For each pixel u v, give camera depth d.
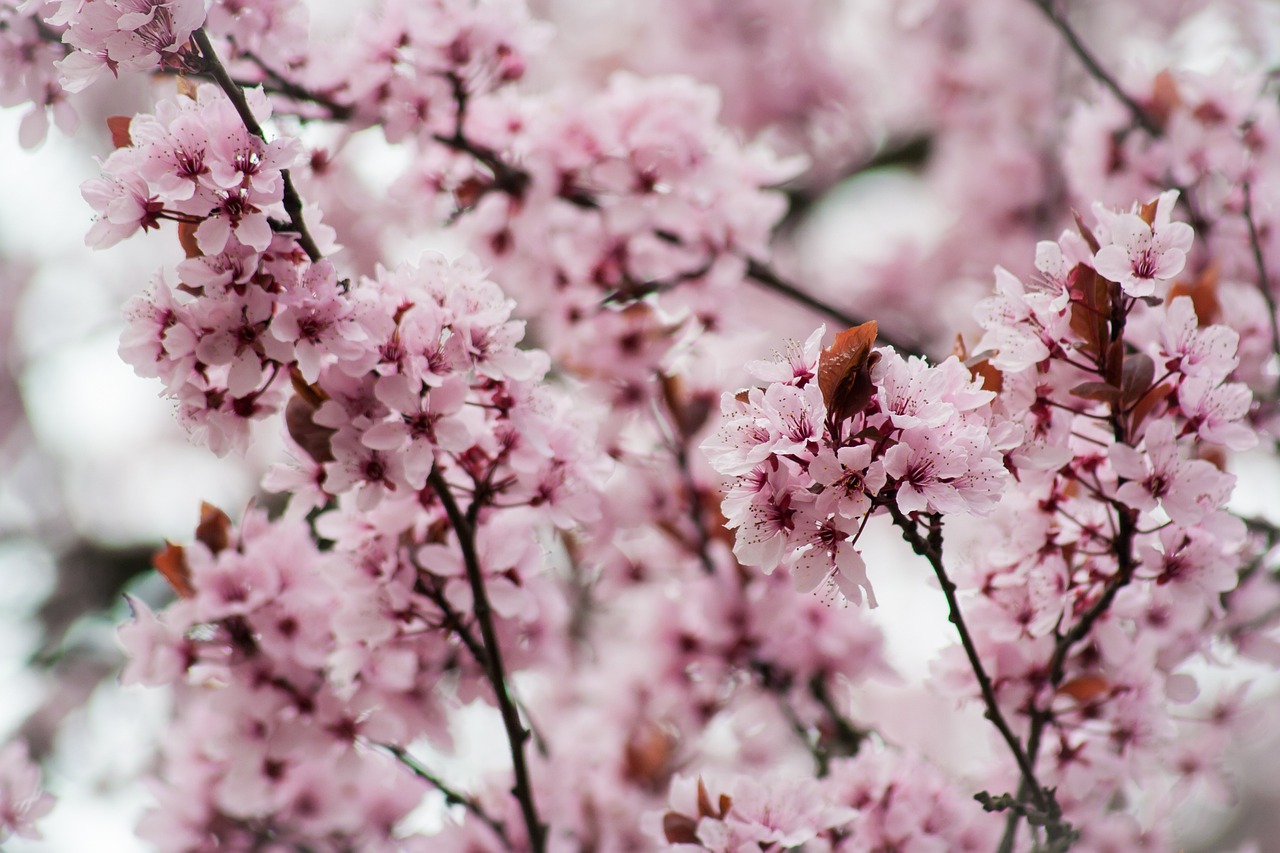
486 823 1.40
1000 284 1.28
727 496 1.24
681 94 1.46
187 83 1.30
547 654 1.39
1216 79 1.48
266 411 1.30
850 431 1.23
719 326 1.48
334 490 1.29
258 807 1.37
